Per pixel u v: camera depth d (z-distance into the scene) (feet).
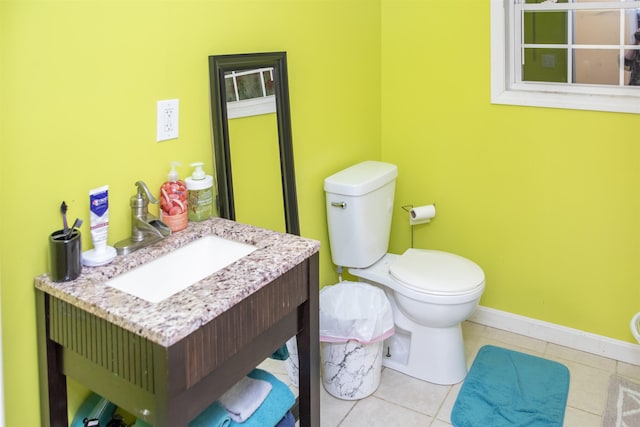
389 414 7.78
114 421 5.61
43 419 5.31
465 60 9.04
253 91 6.98
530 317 9.55
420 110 9.65
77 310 4.75
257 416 5.60
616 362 8.89
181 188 6.10
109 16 5.26
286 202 7.63
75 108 5.11
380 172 8.75
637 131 8.12
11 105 4.62
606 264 8.75
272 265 5.21
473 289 7.83
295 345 7.64
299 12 7.68
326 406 7.93
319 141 8.48
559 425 7.47
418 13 9.25
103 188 5.28
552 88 8.60
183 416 4.46
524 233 9.27
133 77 5.58
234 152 6.82
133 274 5.40
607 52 8.24
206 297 4.63
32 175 4.87
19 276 4.92
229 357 4.79
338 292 8.27
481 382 8.37
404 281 8.02
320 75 8.29
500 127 9.04
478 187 9.46
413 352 8.50
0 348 4.60
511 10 8.50
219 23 6.47
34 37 4.70
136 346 4.36
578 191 8.70
